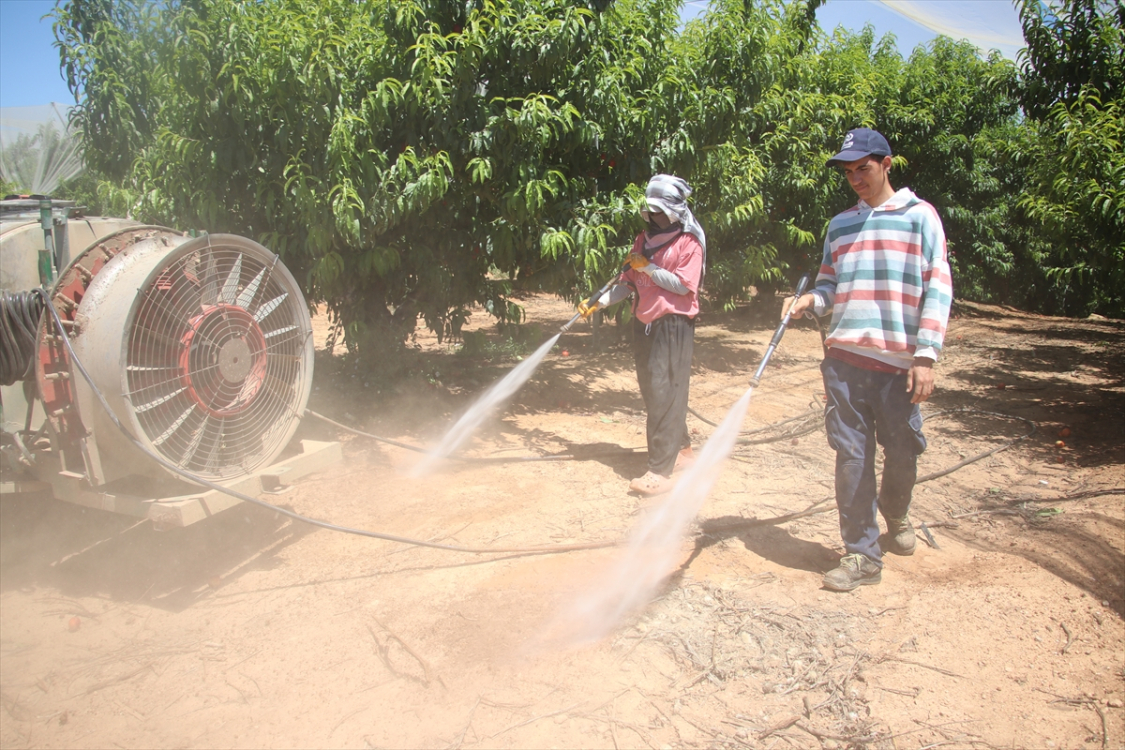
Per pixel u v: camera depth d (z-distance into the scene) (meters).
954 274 16.59
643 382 5.07
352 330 6.60
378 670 3.04
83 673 3.04
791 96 9.73
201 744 2.61
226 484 3.75
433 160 5.39
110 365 3.35
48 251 3.90
